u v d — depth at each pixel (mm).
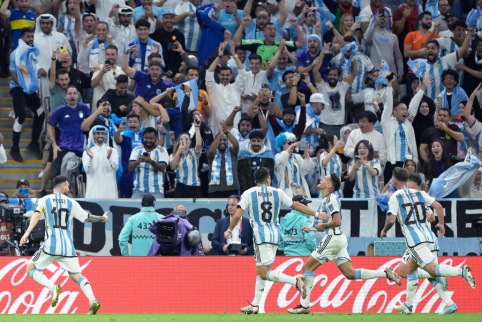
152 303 39250
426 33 63188
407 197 35625
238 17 60312
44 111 55062
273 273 35156
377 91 55438
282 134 50156
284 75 55469
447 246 47938
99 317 33188
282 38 56594
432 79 59438
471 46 62438
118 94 52969
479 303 40469
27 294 38812
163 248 40938
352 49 58438
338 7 64688
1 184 54406
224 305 39469
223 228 43000
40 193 51094
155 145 48781
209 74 53812
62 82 52469
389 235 47625
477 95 60625
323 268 40094
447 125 53375
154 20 59594
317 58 56219
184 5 61344
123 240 43375
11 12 57938
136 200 46344
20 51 54000
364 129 51906
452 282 40625
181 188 49125
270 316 34094
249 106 54844
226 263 39812
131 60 56062
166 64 57938
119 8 58625
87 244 45969
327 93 56156
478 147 55156
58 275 39156
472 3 70125
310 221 43000
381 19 61875
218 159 49656
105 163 47906
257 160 48625
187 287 39531
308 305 36625
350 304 40000
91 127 49781
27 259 39031
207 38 59719
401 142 52719
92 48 56594
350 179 49219
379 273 35969
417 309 40438
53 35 56594
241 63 54812
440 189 49094
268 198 35250
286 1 63875
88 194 47750
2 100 59594
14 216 42625
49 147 52594
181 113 51625
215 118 53688
